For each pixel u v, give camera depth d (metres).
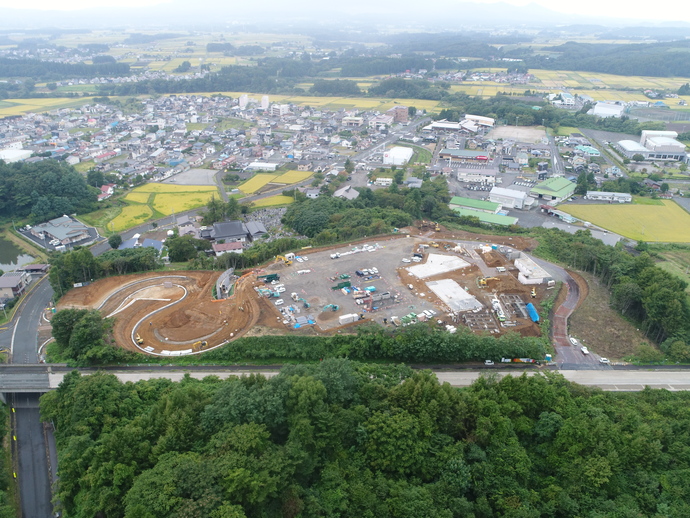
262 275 159.75
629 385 119.94
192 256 194.88
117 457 81.75
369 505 79.25
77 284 162.25
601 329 142.75
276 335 129.75
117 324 138.38
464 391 103.81
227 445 79.50
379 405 95.25
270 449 80.12
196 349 127.81
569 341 135.88
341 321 134.25
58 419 102.38
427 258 176.38
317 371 98.25
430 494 81.06
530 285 161.75
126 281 164.38
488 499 84.19
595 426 93.19
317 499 78.94
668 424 98.31
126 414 98.94
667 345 131.88
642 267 162.75
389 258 175.62
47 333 143.38
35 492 97.75
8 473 100.94
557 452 92.31
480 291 154.75
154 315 143.00
